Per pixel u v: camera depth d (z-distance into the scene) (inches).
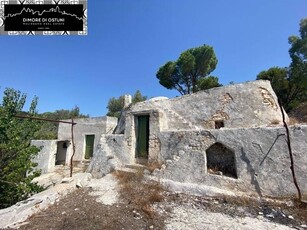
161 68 800.3
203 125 374.3
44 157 531.8
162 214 178.4
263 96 337.7
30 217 169.8
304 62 607.8
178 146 287.0
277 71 631.8
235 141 228.8
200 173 239.0
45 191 216.7
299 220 155.2
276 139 204.7
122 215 173.9
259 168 205.9
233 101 354.9
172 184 241.4
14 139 203.2
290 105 595.8
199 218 169.0
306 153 186.2
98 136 573.0
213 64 751.1
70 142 613.0
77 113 1406.3
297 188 172.7
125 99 516.4
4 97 217.8
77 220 161.3
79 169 510.6
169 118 382.3
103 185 270.1
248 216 170.1
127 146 366.0
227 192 206.5
